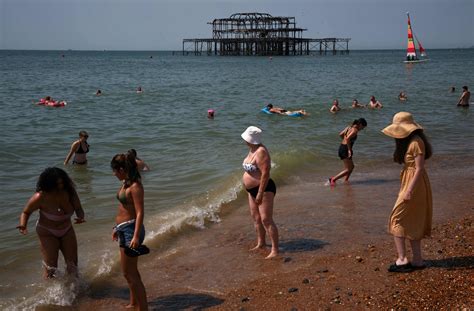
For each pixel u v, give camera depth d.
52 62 101.75
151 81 47.31
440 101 28.53
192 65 87.56
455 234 7.12
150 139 16.73
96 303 5.55
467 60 106.94
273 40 135.50
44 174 5.73
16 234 7.77
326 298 5.38
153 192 10.22
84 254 6.83
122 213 5.19
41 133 17.55
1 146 15.09
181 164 12.94
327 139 16.61
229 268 6.41
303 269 6.23
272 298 5.49
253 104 27.69
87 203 9.43
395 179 11.20
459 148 15.06
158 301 5.55
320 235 7.48
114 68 76.00
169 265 6.55
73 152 12.81
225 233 7.79
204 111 24.55
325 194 9.95
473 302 4.95
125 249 5.07
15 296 5.68
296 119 21.64
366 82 44.94
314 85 41.84
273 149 14.49
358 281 5.74
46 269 5.89
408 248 6.64
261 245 7.07
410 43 87.12
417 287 5.41
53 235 5.87
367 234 7.47
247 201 9.59
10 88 37.44
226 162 13.04
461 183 10.55
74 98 30.47
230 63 94.94
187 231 7.87
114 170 5.12
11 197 9.91
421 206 5.64
